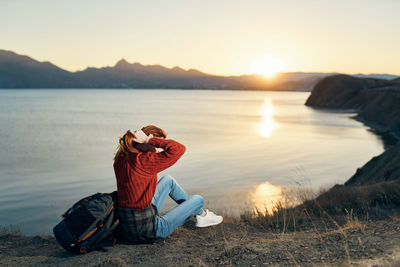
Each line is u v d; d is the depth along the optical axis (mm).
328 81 132625
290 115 92625
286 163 27297
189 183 20531
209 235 4039
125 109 130250
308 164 26719
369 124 63750
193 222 4719
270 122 71688
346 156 30406
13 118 86688
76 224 3189
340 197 6465
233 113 105375
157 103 190000
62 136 50312
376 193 6293
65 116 93688
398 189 6184
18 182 21844
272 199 15750
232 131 54656
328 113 97625
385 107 64438
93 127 64125
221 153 33000
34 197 17938
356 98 112375
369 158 29000
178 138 45656
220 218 4426
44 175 24125
